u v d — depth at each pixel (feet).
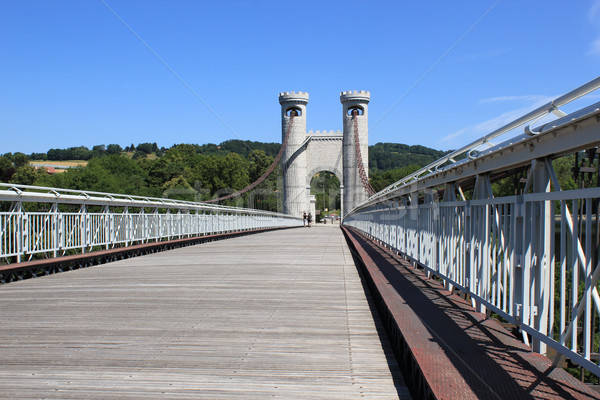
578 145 6.75
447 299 12.71
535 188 8.23
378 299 14.60
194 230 46.75
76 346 10.85
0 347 10.72
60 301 15.84
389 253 26.17
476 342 8.73
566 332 6.84
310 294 17.58
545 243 7.62
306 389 8.63
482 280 10.55
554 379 6.84
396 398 8.34
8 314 13.88
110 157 199.21
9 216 20.03
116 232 30.09
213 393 8.36
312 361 10.16
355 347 11.18
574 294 6.64
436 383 6.68
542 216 7.66
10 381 8.75
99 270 24.07
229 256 31.94
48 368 9.43
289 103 173.88
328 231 88.38
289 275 22.45
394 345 10.72
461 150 11.50
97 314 13.98
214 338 11.68
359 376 9.34
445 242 14.10
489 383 6.70
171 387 8.58
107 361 9.88
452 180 13.65
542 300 7.68
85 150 393.09
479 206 10.93
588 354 6.25
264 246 42.01
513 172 13.21
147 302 15.79
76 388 8.45
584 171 10.24
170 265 26.45
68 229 24.47
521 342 8.80
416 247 18.74
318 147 174.91
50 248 22.98
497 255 9.85
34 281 20.22
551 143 7.51
